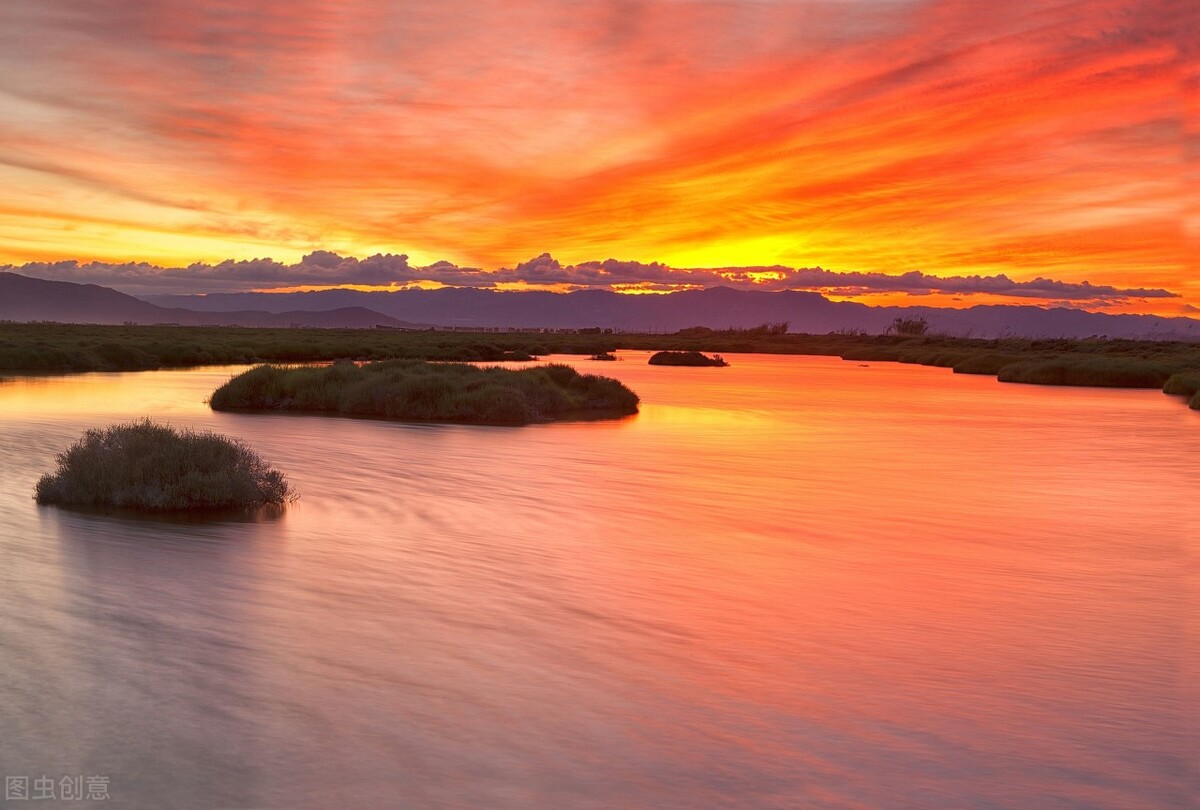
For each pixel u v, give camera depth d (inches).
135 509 411.2
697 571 319.6
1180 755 177.6
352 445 676.1
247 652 220.4
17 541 338.3
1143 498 518.3
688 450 692.7
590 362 2583.7
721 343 5128.0
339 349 2706.7
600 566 323.0
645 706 195.3
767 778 164.4
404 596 275.9
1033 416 1105.4
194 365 2050.9
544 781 160.9
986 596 296.8
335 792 154.9
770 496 493.0
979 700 204.4
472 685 204.1
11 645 220.4
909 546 374.6
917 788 162.7
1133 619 271.9
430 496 464.4
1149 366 1921.8
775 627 255.4
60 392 1144.2
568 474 552.7
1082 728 189.9
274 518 398.6
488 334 6417.3
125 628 235.8
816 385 1697.8
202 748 169.2
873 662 228.2
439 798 154.0
